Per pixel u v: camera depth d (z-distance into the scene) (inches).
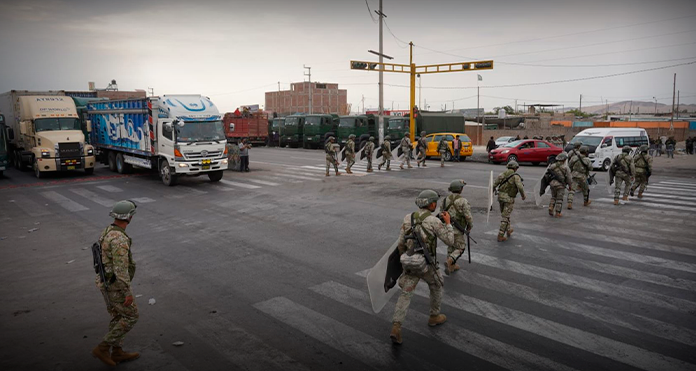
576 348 183.0
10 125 950.4
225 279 275.6
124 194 613.3
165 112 677.3
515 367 169.5
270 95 4510.3
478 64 1159.6
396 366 172.2
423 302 237.0
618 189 496.7
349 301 238.5
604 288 248.7
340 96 4333.2
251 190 634.2
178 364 177.2
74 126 818.8
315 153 1342.3
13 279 283.7
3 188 676.1
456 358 177.6
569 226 396.5
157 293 254.2
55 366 177.0
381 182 697.6
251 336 199.9
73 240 382.0
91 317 225.3
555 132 2225.6
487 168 909.8
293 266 298.4
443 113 1411.2
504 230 347.6
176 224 431.5
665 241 343.9
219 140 687.7
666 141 1256.8
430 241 193.2
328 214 463.8
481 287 253.1
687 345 184.4
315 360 178.1
